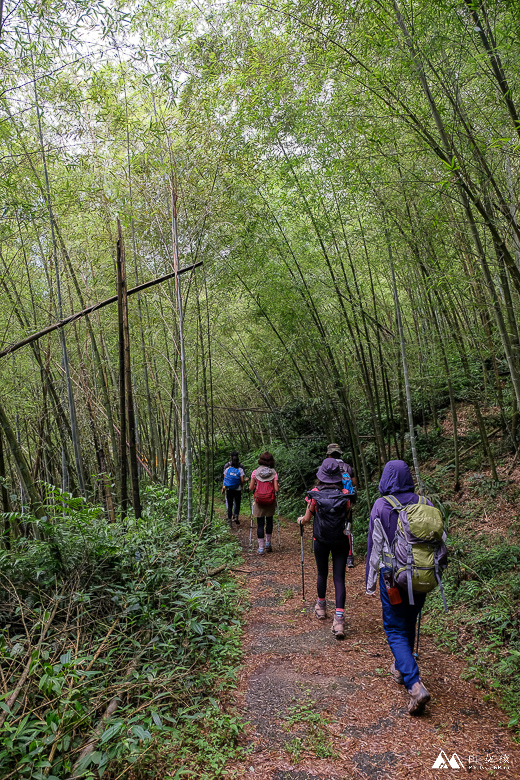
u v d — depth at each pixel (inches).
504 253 143.9
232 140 232.7
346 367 291.0
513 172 158.1
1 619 127.7
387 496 118.0
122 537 157.9
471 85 151.3
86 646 121.6
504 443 249.3
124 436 191.8
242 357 419.2
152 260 245.0
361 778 87.4
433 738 96.7
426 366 262.5
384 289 332.5
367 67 157.2
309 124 206.4
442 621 149.5
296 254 294.8
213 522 264.2
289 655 138.7
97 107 218.7
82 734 96.3
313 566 233.8
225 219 252.1
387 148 179.8
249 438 596.4
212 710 109.4
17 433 252.7
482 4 125.6
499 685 112.2
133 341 279.7
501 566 163.5
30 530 189.5
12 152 178.4
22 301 224.4
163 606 140.3
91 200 205.2
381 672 124.3
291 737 100.3
